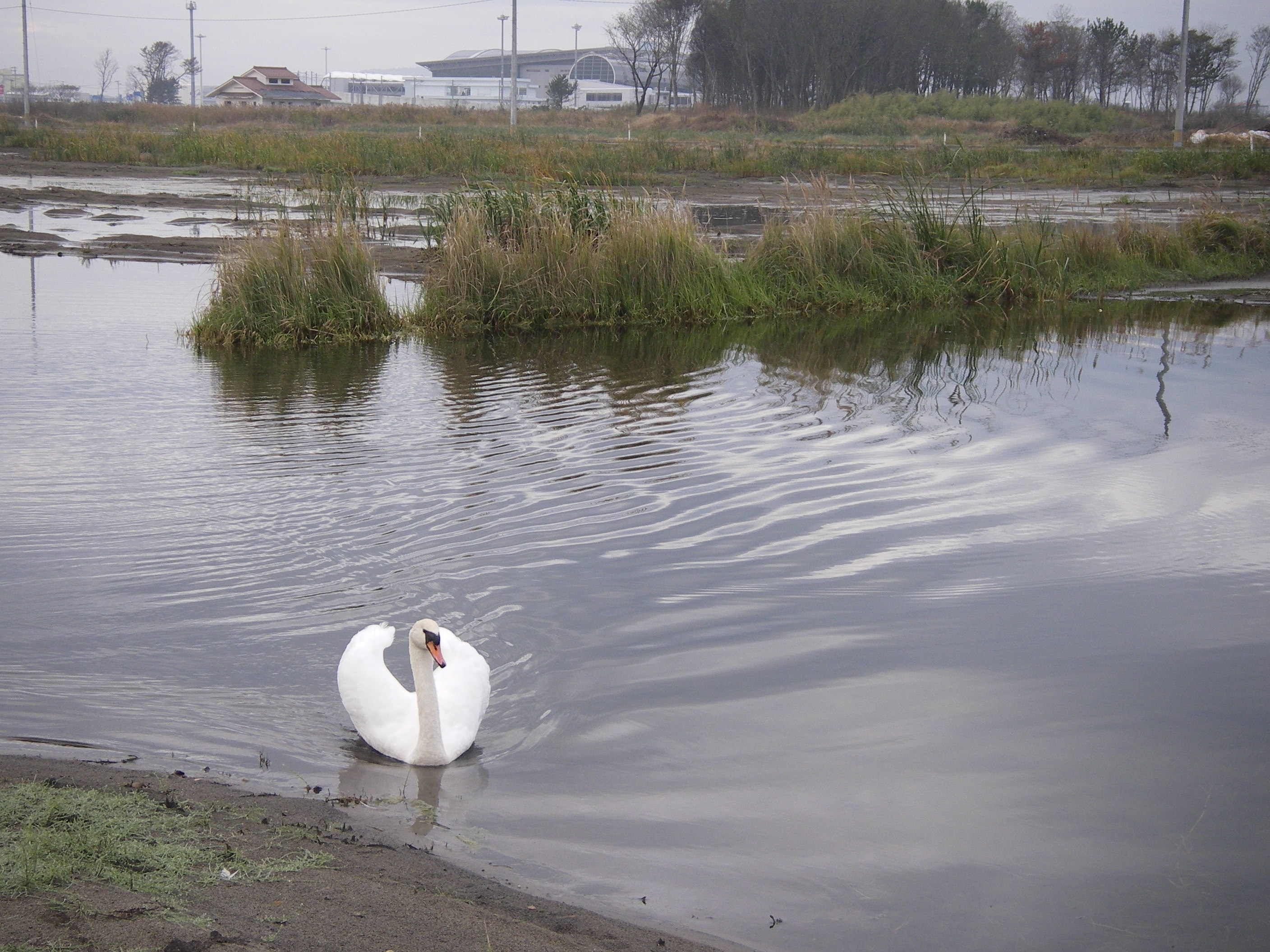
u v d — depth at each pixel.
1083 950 3.75
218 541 7.44
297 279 15.46
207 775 4.76
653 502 8.38
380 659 5.21
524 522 7.89
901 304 19.25
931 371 13.41
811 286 19.27
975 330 16.78
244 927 3.51
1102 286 20.50
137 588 6.66
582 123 80.62
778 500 8.45
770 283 19.16
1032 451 9.82
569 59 180.12
